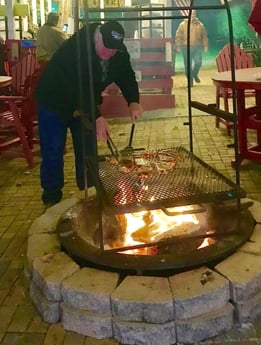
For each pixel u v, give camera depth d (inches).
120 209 86.4
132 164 112.6
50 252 99.5
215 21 617.3
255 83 154.0
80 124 136.9
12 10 446.0
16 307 95.7
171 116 293.6
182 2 434.3
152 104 313.6
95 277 88.8
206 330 82.4
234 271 87.6
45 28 310.2
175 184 98.3
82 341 84.4
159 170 107.2
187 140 229.3
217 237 99.1
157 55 308.0
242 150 181.2
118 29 107.1
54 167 139.9
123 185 98.3
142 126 269.7
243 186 160.6
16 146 219.8
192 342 82.3
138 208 87.1
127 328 81.8
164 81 313.1
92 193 129.5
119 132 255.3
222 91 246.5
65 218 112.5
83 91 118.0
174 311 81.4
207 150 208.4
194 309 81.9
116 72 127.6
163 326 81.1
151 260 90.4
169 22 453.7
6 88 245.3
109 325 83.7
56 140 135.6
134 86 133.0
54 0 514.9
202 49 463.2
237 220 103.0
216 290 82.8
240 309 85.2
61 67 125.8
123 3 412.8
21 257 117.4
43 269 92.7
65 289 86.7
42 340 85.2
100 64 119.8
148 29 382.3
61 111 131.1
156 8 95.7
